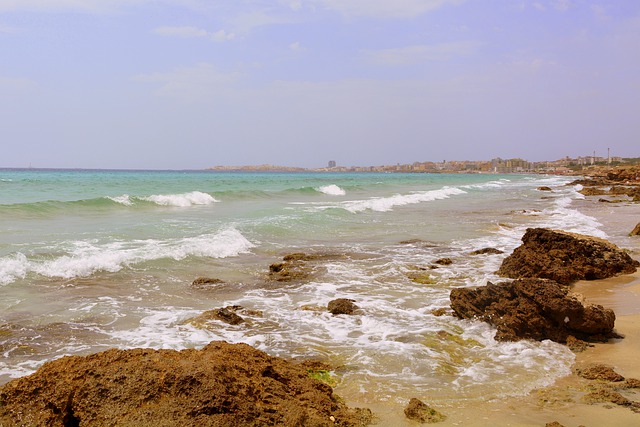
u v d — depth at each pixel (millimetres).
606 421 6016
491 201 42438
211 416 5113
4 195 35312
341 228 22891
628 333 9469
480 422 5965
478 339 9078
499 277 13977
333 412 5961
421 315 10438
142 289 11906
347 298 11742
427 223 25562
